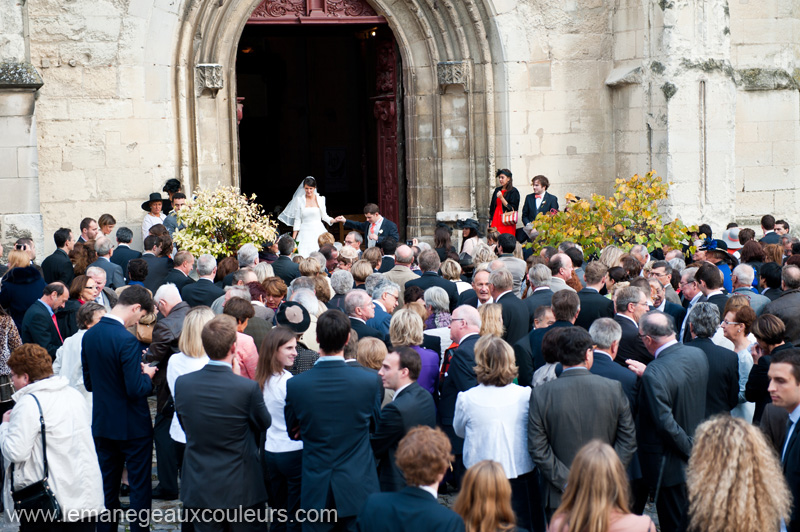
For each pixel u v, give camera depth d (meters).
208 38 14.25
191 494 5.53
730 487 3.83
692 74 14.34
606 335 6.02
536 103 15.39
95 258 10.29
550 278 8.10
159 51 13.71
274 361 6.06
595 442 3.83
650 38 14.64
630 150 15.30
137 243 13.84
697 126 14.48
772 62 15.77
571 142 15.59
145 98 13.71
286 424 5.79
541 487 5.82
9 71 12.02
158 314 8.12
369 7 15.62
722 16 14.55
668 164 14.39
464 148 15.65
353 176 27.77
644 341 6.01
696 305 6.34
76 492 5.68
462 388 6.41
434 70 15.59
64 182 13.48
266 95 27.05
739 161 15.74
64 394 5.72
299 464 6.03
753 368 6.19
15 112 12.20
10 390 7.47
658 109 14.49
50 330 8.08
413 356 5.73
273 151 27.27
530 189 15.46
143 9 13.55
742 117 15.67
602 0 15.47
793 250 10.81
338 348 5.59
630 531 3.70
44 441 5.57
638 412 5.92
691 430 5.80
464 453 5.71
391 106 16.38
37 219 12.39
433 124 15.76
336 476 5.45
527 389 5.73
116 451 6.59
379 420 5.65
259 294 7.90
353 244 10.84
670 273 8.68
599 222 11.73
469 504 3.92
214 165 14.59
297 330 6.91
